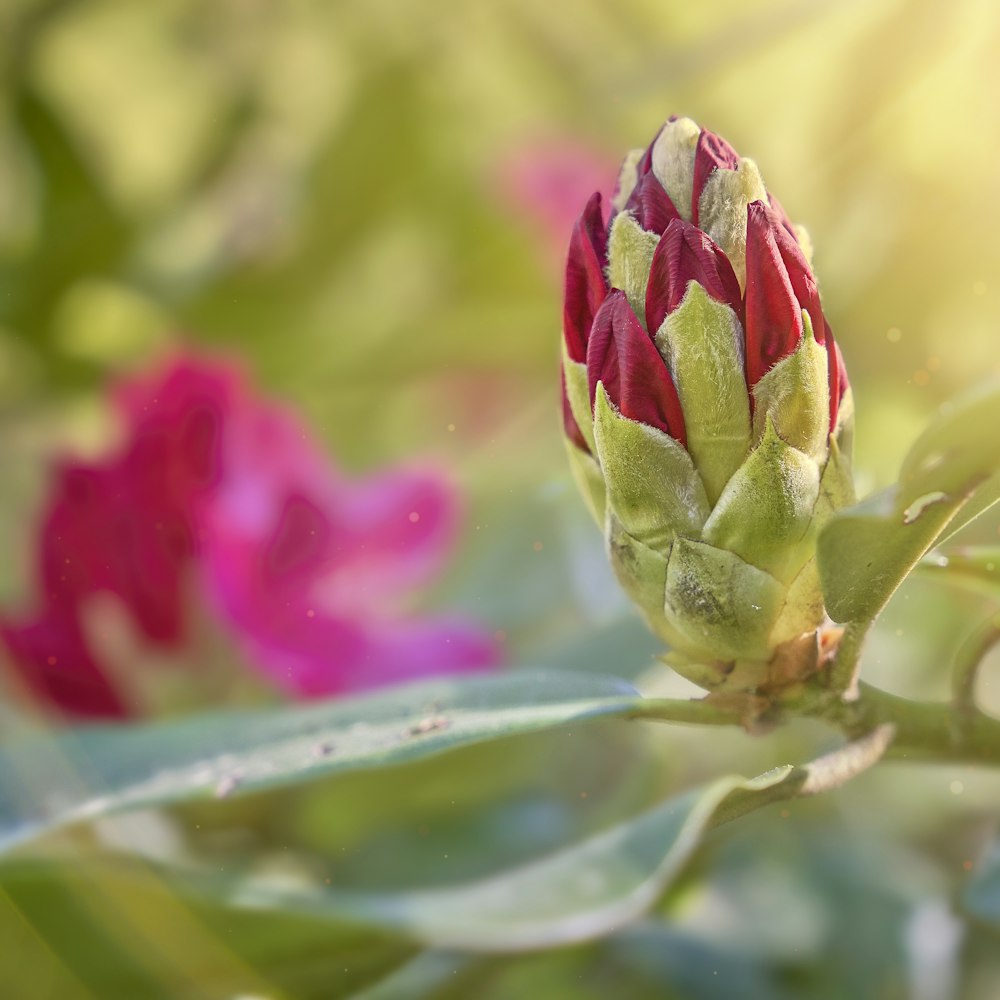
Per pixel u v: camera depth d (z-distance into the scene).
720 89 0.66
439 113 0.71
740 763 0.50
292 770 0.40
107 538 0.47
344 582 0.49
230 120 0.72
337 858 0.47
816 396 0.39
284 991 0.43
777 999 0.48
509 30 0.70
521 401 0.69
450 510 0.51
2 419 0.66
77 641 0.47
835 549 0.38
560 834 0.49
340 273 0.71
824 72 0.65
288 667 0.48
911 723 0.40
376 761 0.39
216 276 0.70
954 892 0.47
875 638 0.54
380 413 0.70
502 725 0.39
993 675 0.55
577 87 0.70
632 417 0.39
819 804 0.50
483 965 0.46
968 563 0.41
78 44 0.71
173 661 0.47
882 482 0.53
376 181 0.71
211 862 0.47
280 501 0.48
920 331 0.62
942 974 0.48
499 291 0.71
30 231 0.68
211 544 0.48
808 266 0.39
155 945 0.43
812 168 0.65
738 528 0.39
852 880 0.49
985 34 0.62
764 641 0.39
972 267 0.62
